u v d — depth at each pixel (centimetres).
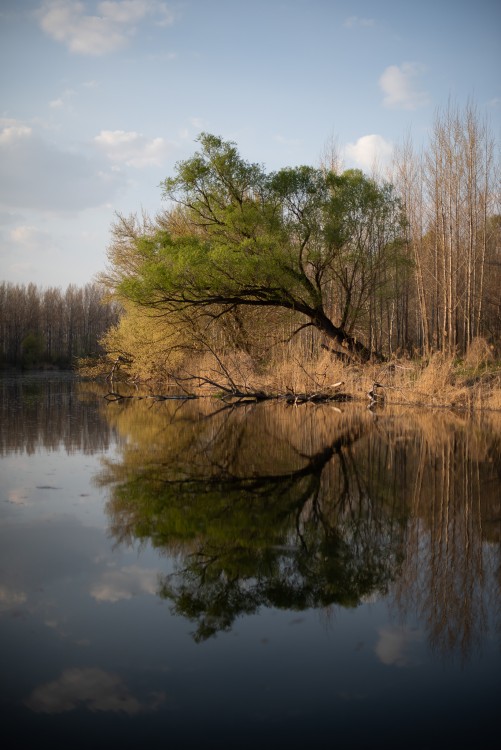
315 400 1994
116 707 278
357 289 2505
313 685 297
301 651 331
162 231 2039
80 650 328
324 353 2153
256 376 2194
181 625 360
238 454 971
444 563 479
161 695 288
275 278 2008
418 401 1855
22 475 768
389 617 377
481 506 661
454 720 270
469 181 2483
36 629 351
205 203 2189
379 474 825
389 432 1241
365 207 2194
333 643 341
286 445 1068
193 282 1938
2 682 297
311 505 658
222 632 353
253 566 466
